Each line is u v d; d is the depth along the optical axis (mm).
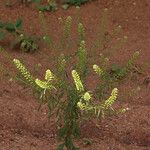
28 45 7844
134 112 6418
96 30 8406
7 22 8438
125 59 7707
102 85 4824
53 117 6109
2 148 5445
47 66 7379
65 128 4797
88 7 8984
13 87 6750
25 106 6320
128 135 6020
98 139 5859
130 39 8258
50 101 4594
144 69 7555
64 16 8742
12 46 7918
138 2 9141
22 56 7668
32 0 9016
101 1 9148
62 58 4770
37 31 8312
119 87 7062
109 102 4207
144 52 7969
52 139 5773
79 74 4711
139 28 8562
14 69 7141
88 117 4703
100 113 4422
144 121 6270
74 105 4531
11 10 8859
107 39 7324
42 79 7039
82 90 4250
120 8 8992
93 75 7164
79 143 5699
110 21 8641
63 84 4523
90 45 7957
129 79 7242
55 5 8945
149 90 7105
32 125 6000
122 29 8492
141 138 6016
